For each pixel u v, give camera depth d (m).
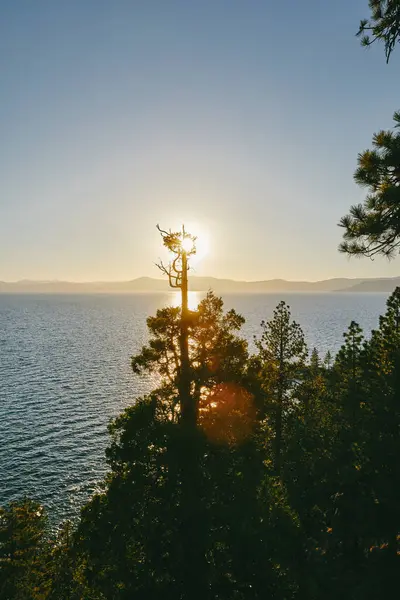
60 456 54.12
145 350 18.00
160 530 15.25
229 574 16.06
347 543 16.86
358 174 12.28
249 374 18.19
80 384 90.69
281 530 16.55
